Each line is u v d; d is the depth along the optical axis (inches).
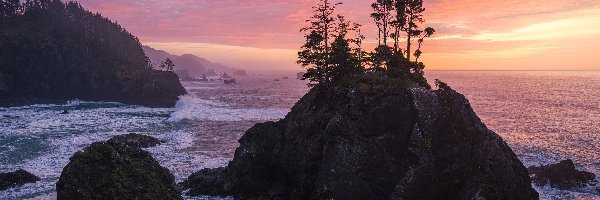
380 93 1354.6
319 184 1341.0
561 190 1822.1
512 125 3646.7
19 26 7042.3
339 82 1606.8
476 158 1239.5
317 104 1584.6
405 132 1280.8
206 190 1707.7
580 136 3063.5
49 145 2652.6
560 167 1927.9
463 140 1256.2
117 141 1212.5
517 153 2511.1
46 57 6131.9
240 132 3238.2
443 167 1225.4
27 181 1793.8
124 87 6264.8
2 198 1584.6
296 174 1531.7
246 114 4365.2
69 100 6092.5
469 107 1339.8
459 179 1222.3
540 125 3641.7
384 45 1850.4
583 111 4761.3
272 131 1721.2
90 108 5172.2
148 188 1133.7
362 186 1262.3
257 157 1667.1
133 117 4190.5
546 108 5108.3
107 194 1066.1
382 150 1280.8
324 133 1412.4
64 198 1047.6
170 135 3070.9
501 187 1215.6
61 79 6210.6
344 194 1270.9
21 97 5689.0
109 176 1093.8
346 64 1705.2
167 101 5910.4
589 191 1806.1
